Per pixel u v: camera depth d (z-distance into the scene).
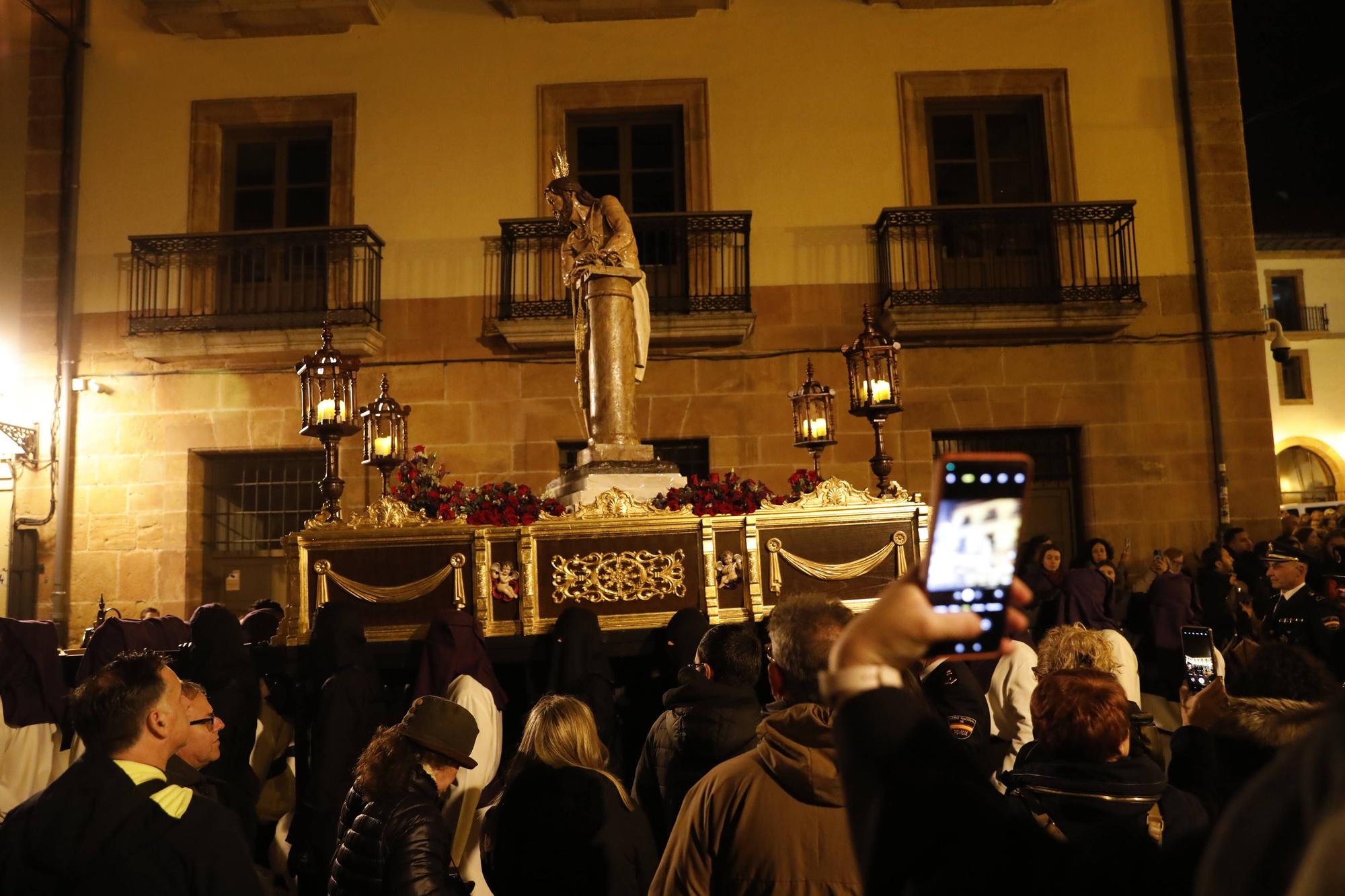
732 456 11.38
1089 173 11.76
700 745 3.16
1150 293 11.54
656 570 5.61
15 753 4.64
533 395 11.48
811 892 1.99
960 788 1.02
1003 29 11.98
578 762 2.96
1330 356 22.59
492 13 12.09
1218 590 7.76
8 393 11.55
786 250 11.66
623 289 6.43
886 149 11.81
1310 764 0.61
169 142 12.05
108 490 11.47
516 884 2.85
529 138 11.91
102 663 5.06
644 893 2.88
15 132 11.98
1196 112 11.81
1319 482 22.41
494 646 5.44
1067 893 1.01
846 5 12.02
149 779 2.30
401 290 11.71
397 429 7.34
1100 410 11.34
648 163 12.19
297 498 11.77
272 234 11.57
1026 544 8.33
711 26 12.01
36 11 11.82
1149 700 7.30
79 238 11.88
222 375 11.62
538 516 5.63
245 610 11.63
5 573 11.20
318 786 4.25
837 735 1.05
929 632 0.99
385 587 5.55
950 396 11.38
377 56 12.09
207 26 12.02
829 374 11.46
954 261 11.73
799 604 2.21
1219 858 0.66
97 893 2.13
